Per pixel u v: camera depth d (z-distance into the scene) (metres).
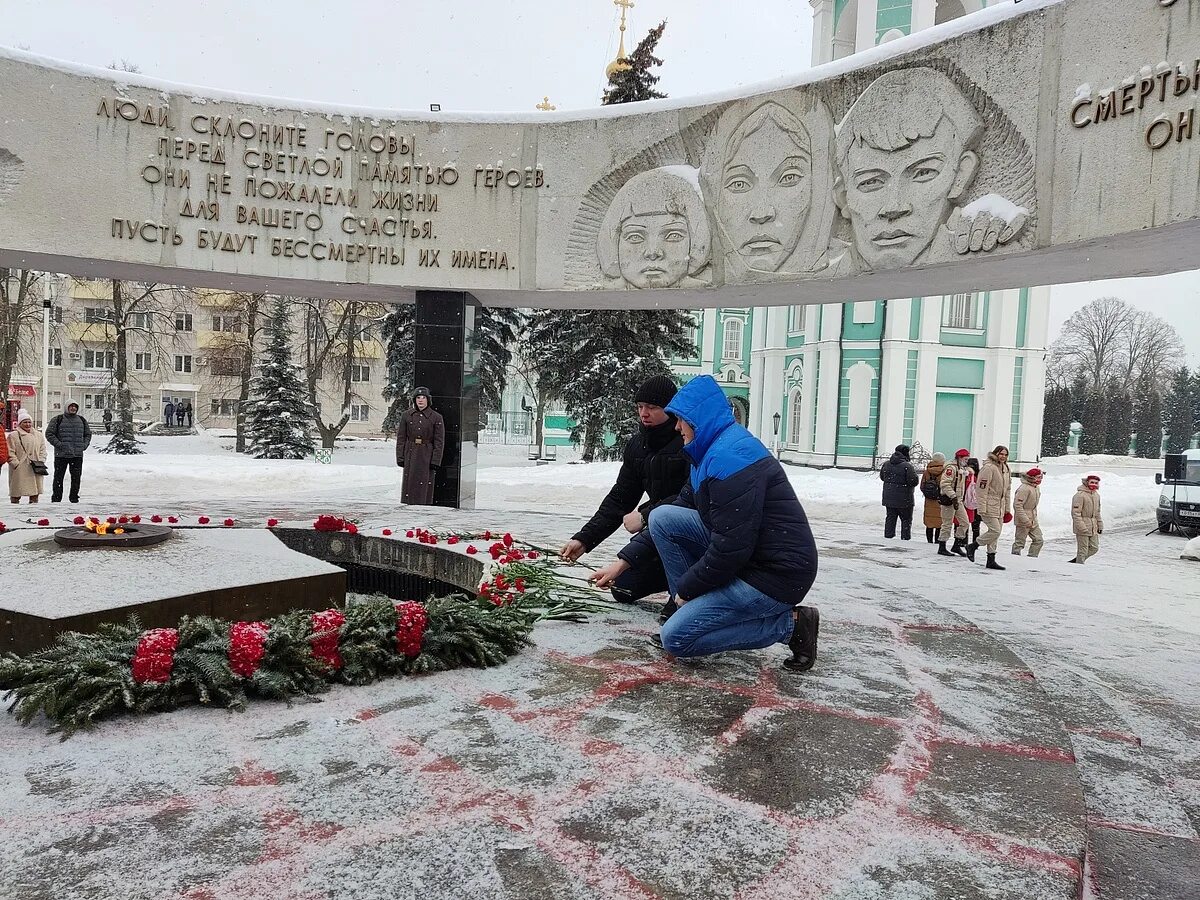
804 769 2.49
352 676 3.13
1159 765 3.65
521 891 1.73
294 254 9.91
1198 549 12.86
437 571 6.13
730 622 3.37
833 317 31.19
